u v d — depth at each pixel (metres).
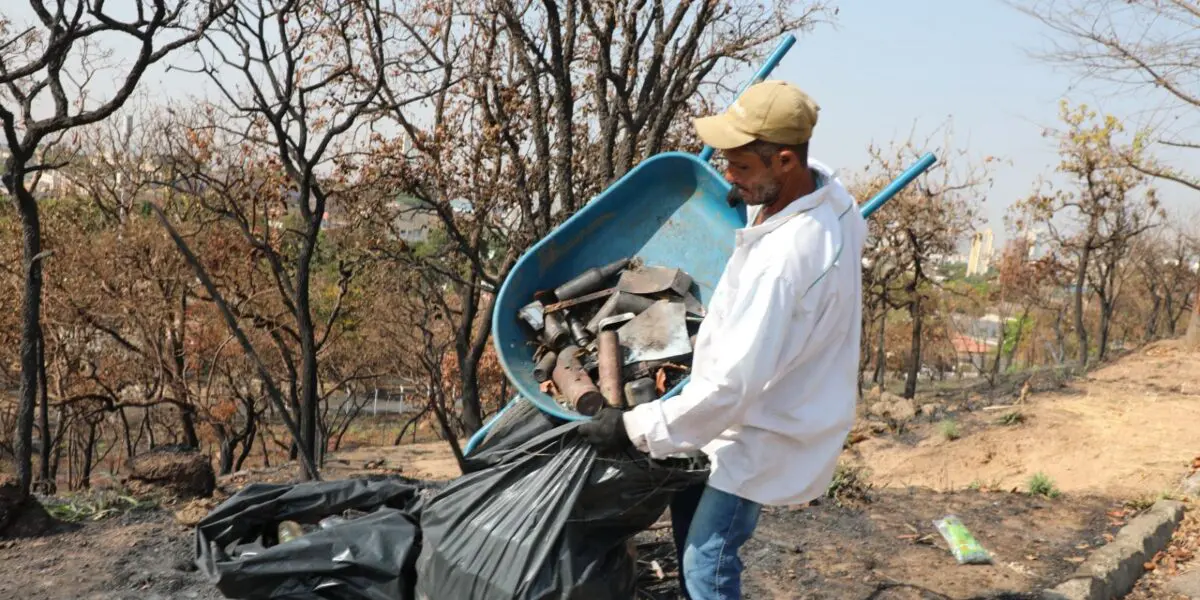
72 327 21.77
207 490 5.99
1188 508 6.37
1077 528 5.70
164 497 5.80
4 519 5.02
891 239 24.69
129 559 4.68
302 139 13.05
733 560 2.72
